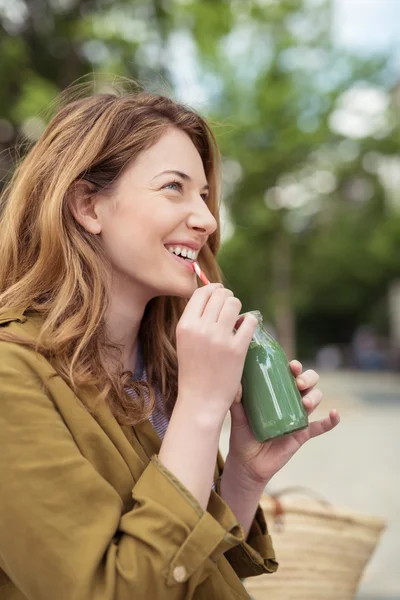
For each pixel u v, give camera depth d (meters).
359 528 1.95
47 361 1.06
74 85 1.73
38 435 0.95
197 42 8.36
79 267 1.19
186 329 1.05
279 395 1.20
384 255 19.45
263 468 1.31
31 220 1.27
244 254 16.52
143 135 1.22
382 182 16.56
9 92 7.15
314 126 12.19
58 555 0.90
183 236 1.22
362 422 9.61
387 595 3.09
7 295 1.18
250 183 12.96
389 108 14.05
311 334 33.94
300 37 11.45
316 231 18.94
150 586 0.90
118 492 1.03
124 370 1.29
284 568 1.86
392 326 28.64
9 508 0.92
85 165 1.20
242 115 11.54
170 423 1.04
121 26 7.37
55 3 7.44
